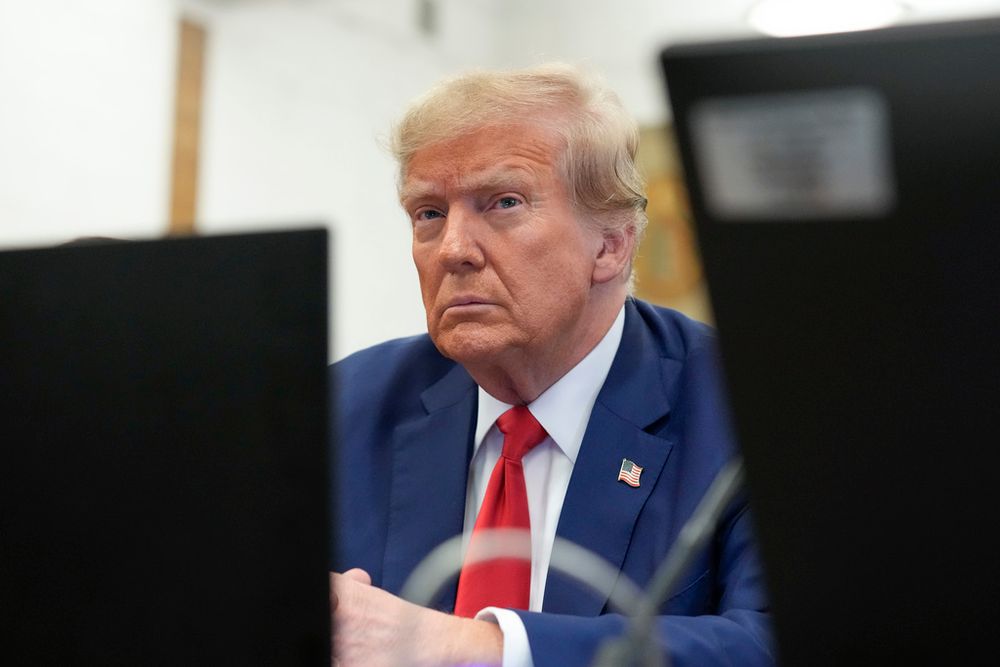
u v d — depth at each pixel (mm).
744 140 899
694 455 2629
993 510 902
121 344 1264
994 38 834
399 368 3096
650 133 9266
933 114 858
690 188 919
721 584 2412
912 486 922
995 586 909
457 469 2781
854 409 926
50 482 1288
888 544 937
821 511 951
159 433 1246
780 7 6797
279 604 1206
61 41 6938
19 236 6676
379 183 9406
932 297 887
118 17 7301
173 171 7676
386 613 1716
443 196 2619
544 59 2982
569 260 2633
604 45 9836
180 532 1237
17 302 1308
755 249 920
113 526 1264
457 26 10086
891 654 946
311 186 8820
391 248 9477
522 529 2531
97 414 1275
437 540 2697
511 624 1829
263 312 1205
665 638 2000
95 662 1264
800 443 946
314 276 1193
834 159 884
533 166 2588
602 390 2742
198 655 1229
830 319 916
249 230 1214
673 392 2775
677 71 898
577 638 1839
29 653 1287
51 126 6867
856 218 891
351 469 2920
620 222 2736
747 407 954
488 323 2588
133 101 7391
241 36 8312
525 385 2711
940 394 900
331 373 1191
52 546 1285
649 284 8742
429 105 2648
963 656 923
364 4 9281
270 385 1202
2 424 1308
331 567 1195
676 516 2551
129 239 1270
